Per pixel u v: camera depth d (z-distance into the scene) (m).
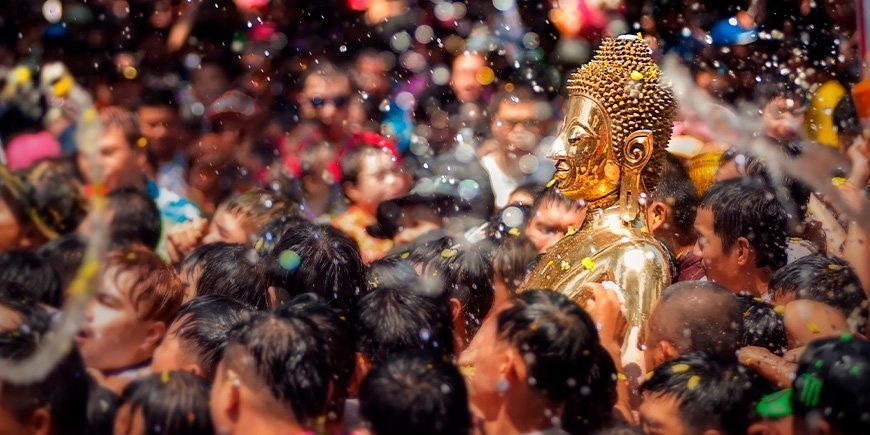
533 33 7.21
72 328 2.74
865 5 4.86
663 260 3.58
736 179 4.27
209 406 2.96
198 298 3.55
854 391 2.70
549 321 2.96
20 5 6.96
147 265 3.60
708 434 2.96
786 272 3.84
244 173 6.55
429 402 2.78
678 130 5.54
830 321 3.52
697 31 6.81
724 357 3.20
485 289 3.96
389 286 3.49
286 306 3.10
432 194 5.02
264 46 7.22
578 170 3.56
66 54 6.96
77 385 2.88
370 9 7.47
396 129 6.86
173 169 6.38
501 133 6.34
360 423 2.95
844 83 6.10
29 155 5.11
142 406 2.94
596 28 6.83
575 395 2.98
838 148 5.36
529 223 4.51
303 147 6.43
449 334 3.45
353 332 3.18
